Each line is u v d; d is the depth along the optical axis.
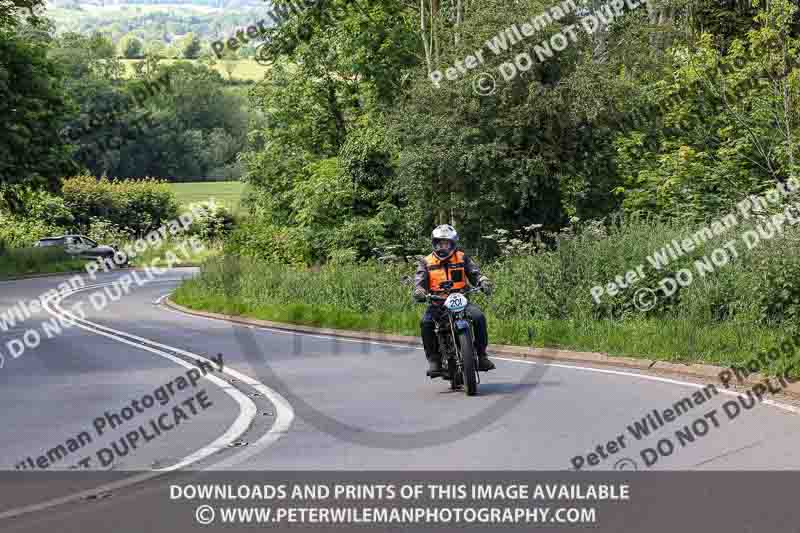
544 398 31.45
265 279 82.06
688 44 80.19
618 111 76.12
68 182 197.50
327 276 73.25
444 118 77.81
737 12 94.06
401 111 81.69
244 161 145.25
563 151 78.44
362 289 68.88
